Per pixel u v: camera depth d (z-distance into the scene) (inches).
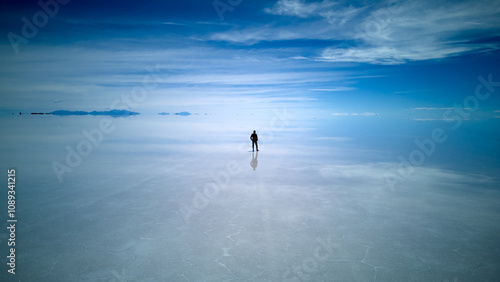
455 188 353.4
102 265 175.0
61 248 195.9
